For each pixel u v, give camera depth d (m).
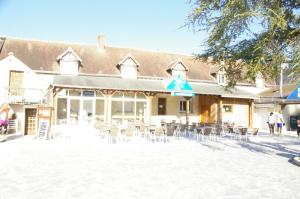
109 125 20.19
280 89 31.30
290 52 10.27
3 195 6.79
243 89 34.12
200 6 10.88
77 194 6.94
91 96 27.19
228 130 21.28
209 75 33.25
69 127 25.28
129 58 29.58
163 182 8.20
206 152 14.34
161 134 17.78
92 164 10.64
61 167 10.02
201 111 32.50
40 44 30.05
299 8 10.81
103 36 32.06
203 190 7.46
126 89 25.39
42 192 7.07
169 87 27.77
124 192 7.16
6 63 24.34
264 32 10.55
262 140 20.78
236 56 11.66
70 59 27.88
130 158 12.11
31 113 21.33
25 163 10.62
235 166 10.79
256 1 9.93
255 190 7.56
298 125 21.72
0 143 16.12
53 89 24.36
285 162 11.80
